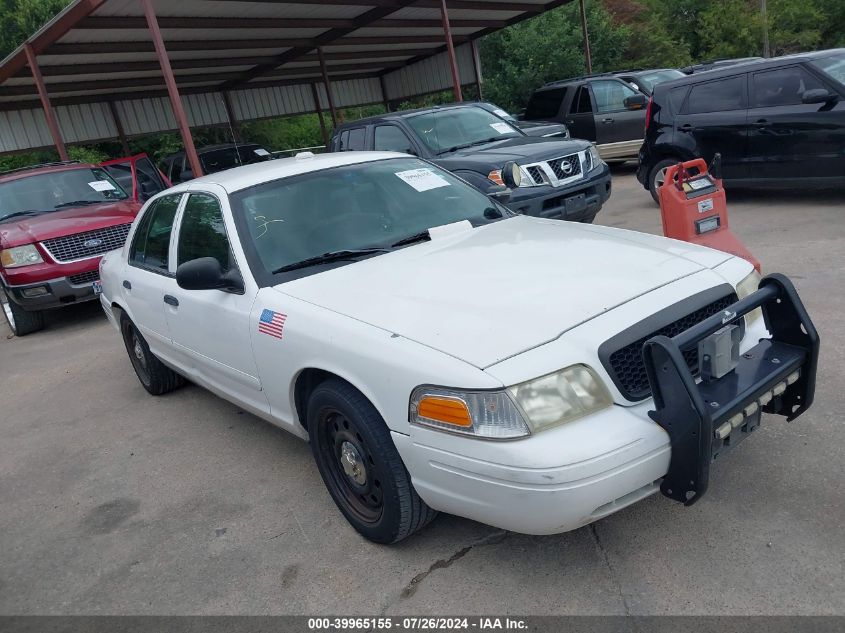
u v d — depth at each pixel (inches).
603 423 95.1
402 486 111.4
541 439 92.1
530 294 112.1
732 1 1224.2
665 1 1333.7
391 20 581.3
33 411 229.3
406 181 166.4
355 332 113.2
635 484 94.9
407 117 337.1
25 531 151.6
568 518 92.6
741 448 133.5
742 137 324.2
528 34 1013.2
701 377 104.8
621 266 120.8
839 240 257.0
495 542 118.6
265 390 139.9
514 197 277.3
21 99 615.5
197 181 175.3
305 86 824.3
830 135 295.6
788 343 110.9
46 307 327.3
